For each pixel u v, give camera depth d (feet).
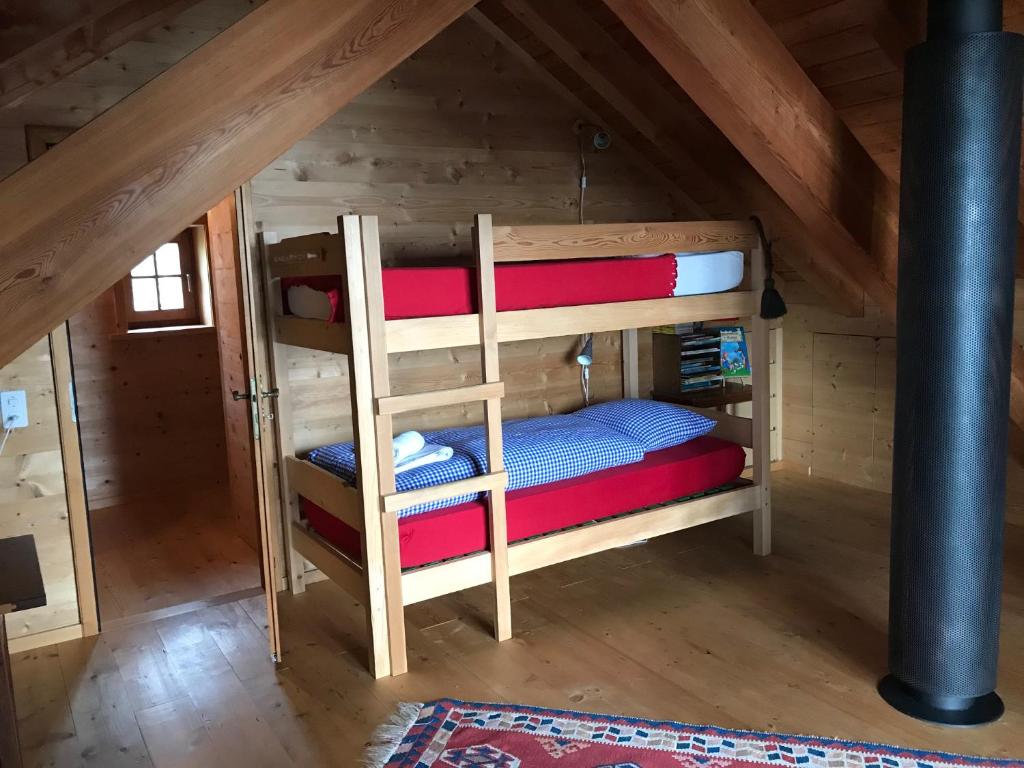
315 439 11.50
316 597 11.10
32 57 8.46
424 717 7.91
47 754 7.57
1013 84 6.77
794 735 7.31
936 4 6.88
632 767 6.94
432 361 12.41
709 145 12.32
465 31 12.07
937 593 7.32
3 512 9.57
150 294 16.62
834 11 8.93
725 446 11.58
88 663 9.36
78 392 15.29
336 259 8.57
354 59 6.43
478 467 9.62
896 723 7.45
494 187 12.59
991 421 7.10
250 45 6.04
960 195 6.82
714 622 9.65
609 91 12.33
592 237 9.73
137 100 5.71
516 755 7.20
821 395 15.05
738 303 11.10
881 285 10.18
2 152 9.16
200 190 5.98
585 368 13.92
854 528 12.50
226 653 9.50
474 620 10.07
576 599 10.50
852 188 9.34
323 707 8.21
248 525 13.09
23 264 5.46
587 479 10.35
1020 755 6.89
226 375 12.84
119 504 15.72
